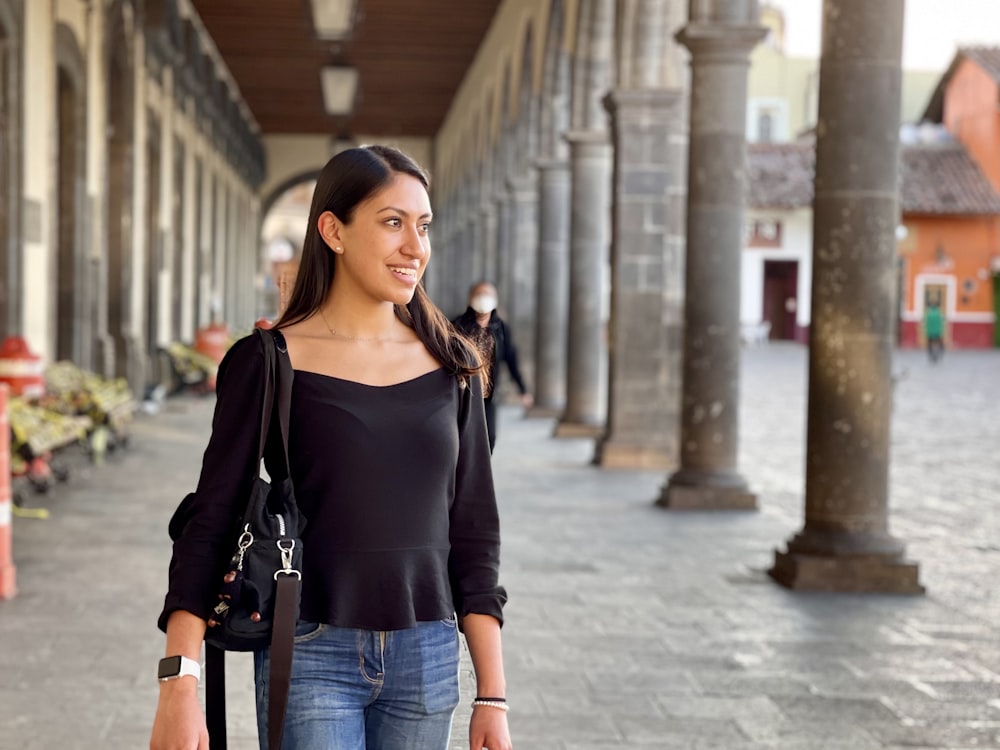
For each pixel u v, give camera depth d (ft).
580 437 59.11
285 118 133.59
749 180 164.66
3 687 19.04
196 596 8.04
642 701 18.99
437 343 8.80
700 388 38.14
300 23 90.58
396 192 8.48
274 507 8.17
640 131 47.03
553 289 68.90
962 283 162.40
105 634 22.26
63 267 54.60
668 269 47.65
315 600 8.19
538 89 69.21
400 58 102.83
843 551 26.99
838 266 27.12
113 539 31.50
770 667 20.94
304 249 8.73
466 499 8.80
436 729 8.44
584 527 34.68
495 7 86.02
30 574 27.17
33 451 36.06
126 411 49.47
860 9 26.81
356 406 8.32
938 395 85.71
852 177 26.96
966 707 18.89
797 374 108.68
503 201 85.56
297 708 8.14
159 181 74.54
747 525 35.37
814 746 17.08
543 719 18.04
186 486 41.16
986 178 161.48
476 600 8.74
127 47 63.87
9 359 40.01
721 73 37.32
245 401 8.25
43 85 49.73
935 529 35.53
